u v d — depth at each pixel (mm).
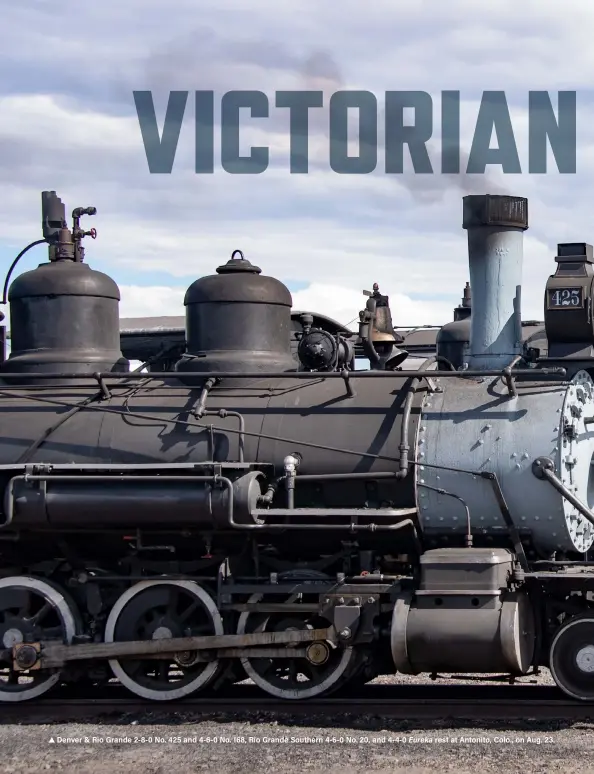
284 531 10836
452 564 10055
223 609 10773
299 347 12133
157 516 10594
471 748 8984
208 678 10742
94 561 11477
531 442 10453
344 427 10891
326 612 10516
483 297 11789
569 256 12438
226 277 12008
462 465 10555
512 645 9766
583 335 12219
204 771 8602
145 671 11297
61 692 11695
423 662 10008
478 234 11805
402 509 10539
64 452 11227
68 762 8906
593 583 10383
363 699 10477
